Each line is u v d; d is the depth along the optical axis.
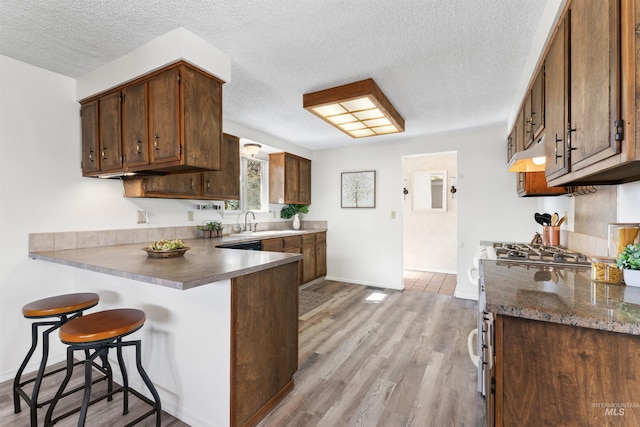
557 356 0.91
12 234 2.12
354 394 1.93
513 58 2.11
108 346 1.46
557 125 1.50
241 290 1.59
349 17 1.66
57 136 2.34
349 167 4.95
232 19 1.68
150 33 1.83
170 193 2.81
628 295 1.08
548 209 3.28
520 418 0.95
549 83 1.65
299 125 3.73
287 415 1.74
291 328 2.01
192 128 1.92
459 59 2.12
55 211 2.32
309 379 2.10
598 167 1.08
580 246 2.13
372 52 2.03
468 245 3.99
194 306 1.66
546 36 1.59
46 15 1.63
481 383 1.88
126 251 2.29
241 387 1.58
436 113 3.28
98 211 2.56
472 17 1.66
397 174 4.57
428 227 5.93
